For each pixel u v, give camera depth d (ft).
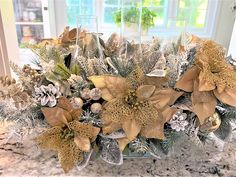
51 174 1.55
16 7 6.82
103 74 1.49
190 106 1.50
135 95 1.45
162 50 1.71
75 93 1.47
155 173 1.59
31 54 2.28
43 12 6.95
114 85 1.44
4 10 2.21
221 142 1.77
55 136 1.44
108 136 1.48
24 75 1.54
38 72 1.61
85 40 1.78
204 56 1.48
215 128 1.59
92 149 1.50
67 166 1.44
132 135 1.44
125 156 1.65
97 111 1.45
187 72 1.46
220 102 1.56
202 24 7.48
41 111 1.48
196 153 1.77
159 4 5.60
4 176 1.52
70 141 1.44
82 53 1.70
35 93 1.44
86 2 6.24
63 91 1.45
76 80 1.46
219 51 1.58
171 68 1.50
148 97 1.45
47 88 1.42
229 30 7.56
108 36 1.94
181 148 1.82
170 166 1.65
